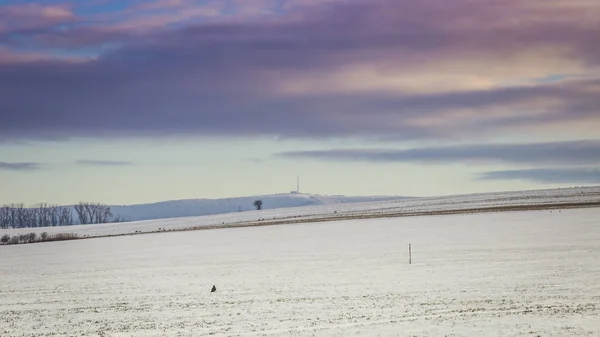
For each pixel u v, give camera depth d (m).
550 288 38.19
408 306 34.78
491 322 30.00
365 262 57.03
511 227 87.25
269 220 190.25
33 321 36.09
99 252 93.38
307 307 35.88
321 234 101.88
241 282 47.94
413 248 67.62
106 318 35.88
